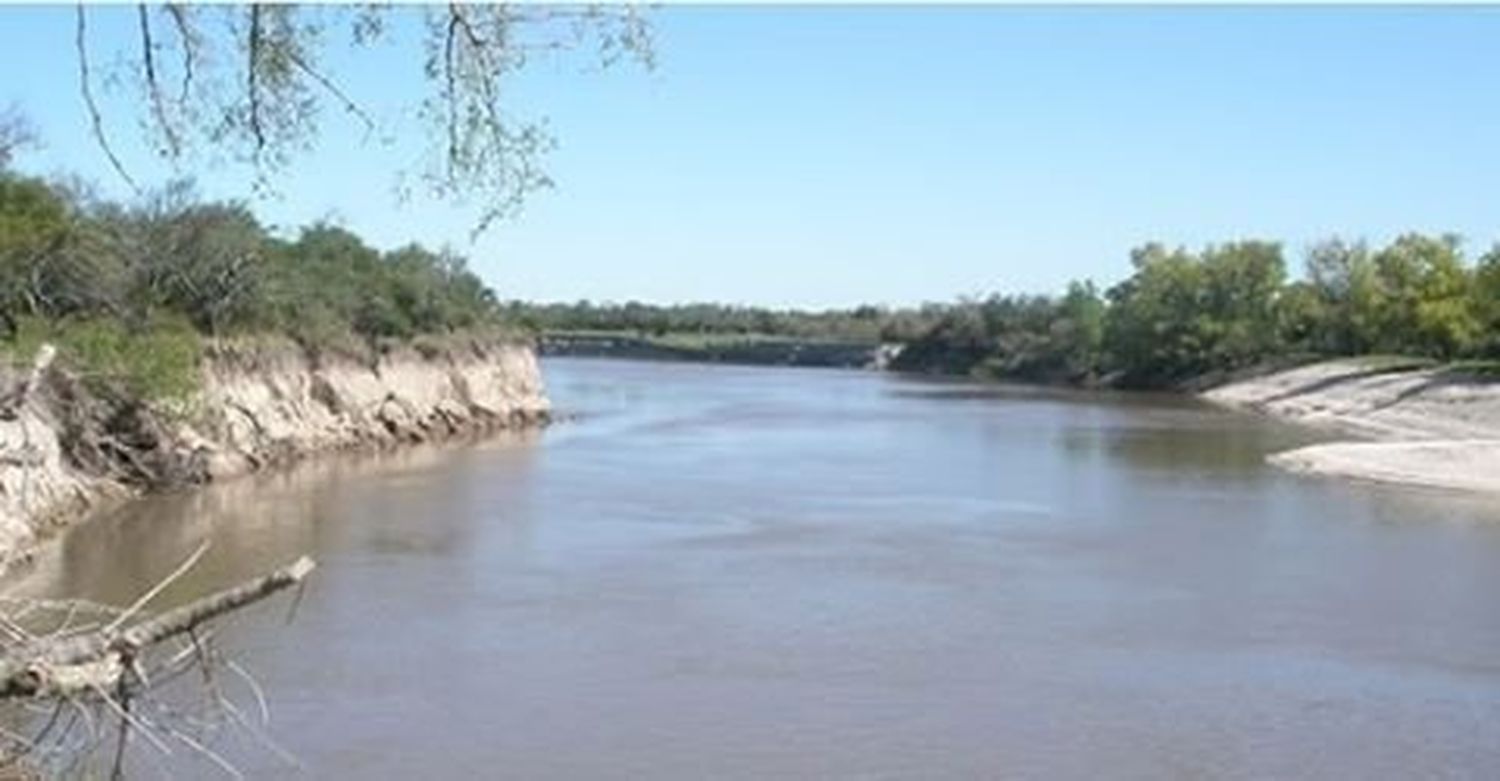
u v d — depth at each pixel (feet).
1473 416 253.65
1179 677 75.25
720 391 377.50
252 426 174.81
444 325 250.16
